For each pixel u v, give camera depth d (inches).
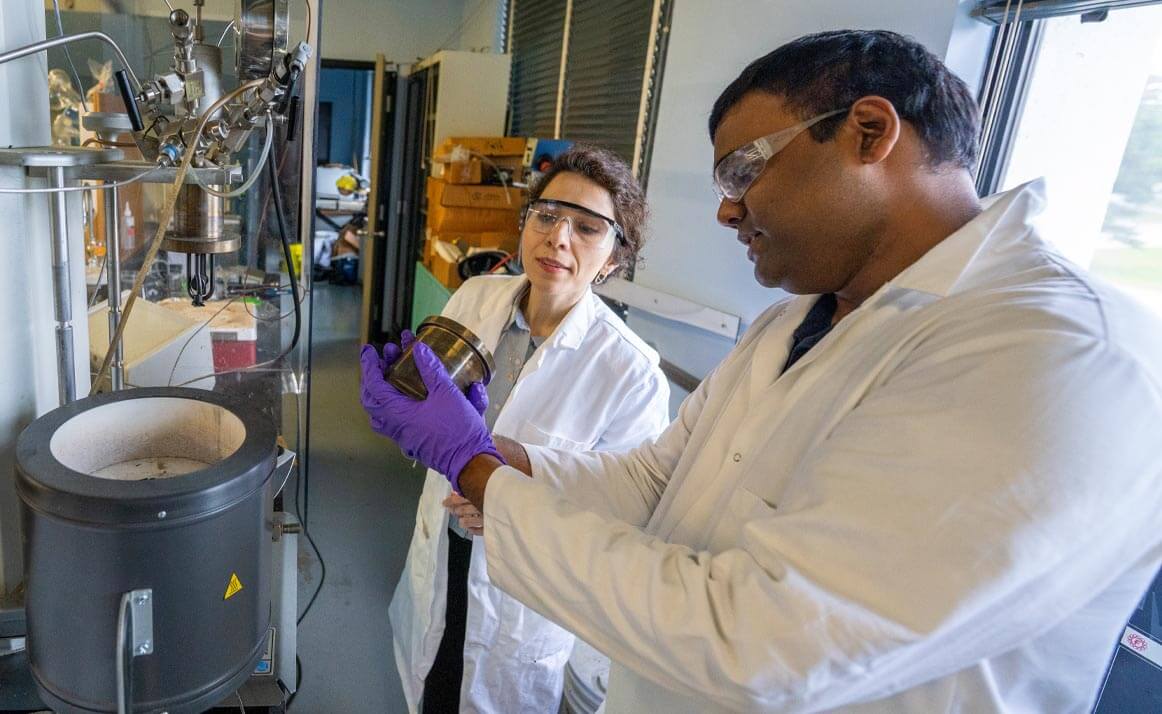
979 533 18.4
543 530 25.7
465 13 215.9
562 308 55.5
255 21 42.4
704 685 21.9
